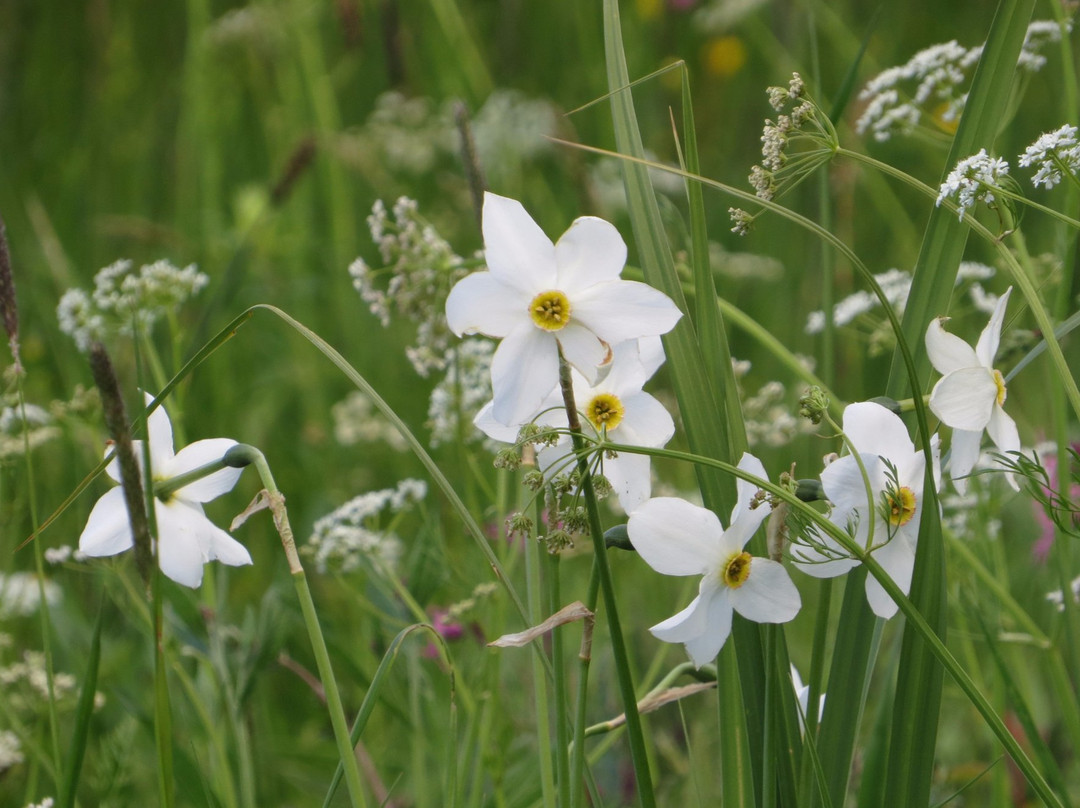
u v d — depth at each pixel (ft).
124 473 3.53
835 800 3.71
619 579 5.64
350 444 7.13
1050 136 3.67
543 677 3.83
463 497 5.45
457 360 4.34
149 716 4.36
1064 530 3.74
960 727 4.97
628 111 3.75
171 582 4.30
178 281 4.61
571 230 3.53
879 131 4.47
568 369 3.54
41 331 7.58
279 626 4.36
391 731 5.13
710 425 3.71
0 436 4.74
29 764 4.72
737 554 3.59
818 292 7.45
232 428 7.38
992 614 4.39
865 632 3.71
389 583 4.48
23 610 5.10
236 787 4.44
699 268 3.75
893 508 3.60
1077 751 4.13
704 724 4.60
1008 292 3.63
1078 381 5.53
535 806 4.23
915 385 3.58
